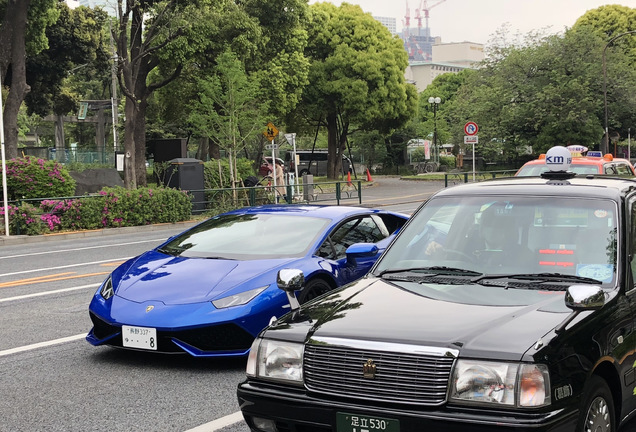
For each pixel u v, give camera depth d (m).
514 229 4.64
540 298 3.96
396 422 3.43
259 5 35.59
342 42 48.00
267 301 6.28
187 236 7.64
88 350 7.14
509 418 3.29
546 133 47.81
